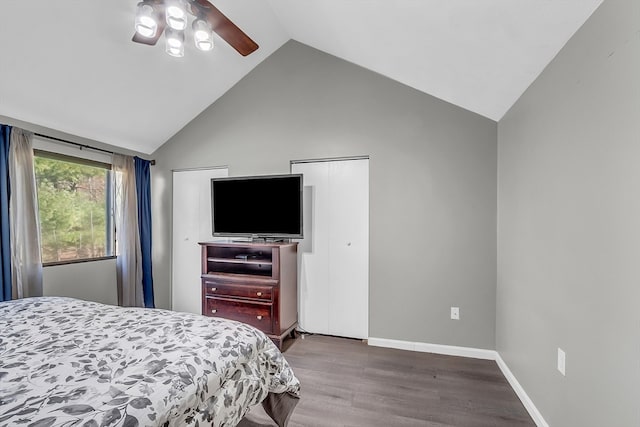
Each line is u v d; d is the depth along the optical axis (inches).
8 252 90.9
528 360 73.5
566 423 56.7
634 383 39.9
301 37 117.3
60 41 81.4
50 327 55.7
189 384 39.8
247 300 109.0
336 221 118.2
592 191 48.9
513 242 84.5
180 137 140.0
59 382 37.4
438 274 105.2
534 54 62.9
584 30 50.9
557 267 60.1
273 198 114.6
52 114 100.5
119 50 91.8
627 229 41.0
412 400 76.7
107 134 120.8
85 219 121.2
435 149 105.6
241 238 132.7
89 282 119.7
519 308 79.6
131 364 42.3
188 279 141.2
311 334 120.7
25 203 96.0
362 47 97.9
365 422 68.6
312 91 120.3
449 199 104.3
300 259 122.1
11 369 40.3
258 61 126.0
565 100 57.1
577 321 53.2
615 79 43.3
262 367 56.6
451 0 59.0
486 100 90.4
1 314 62.6
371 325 112.0
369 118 112.8
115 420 31.2
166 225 143.6
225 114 132.9
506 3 53.7
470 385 83.9
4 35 74.0
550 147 62.9
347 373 90.4
